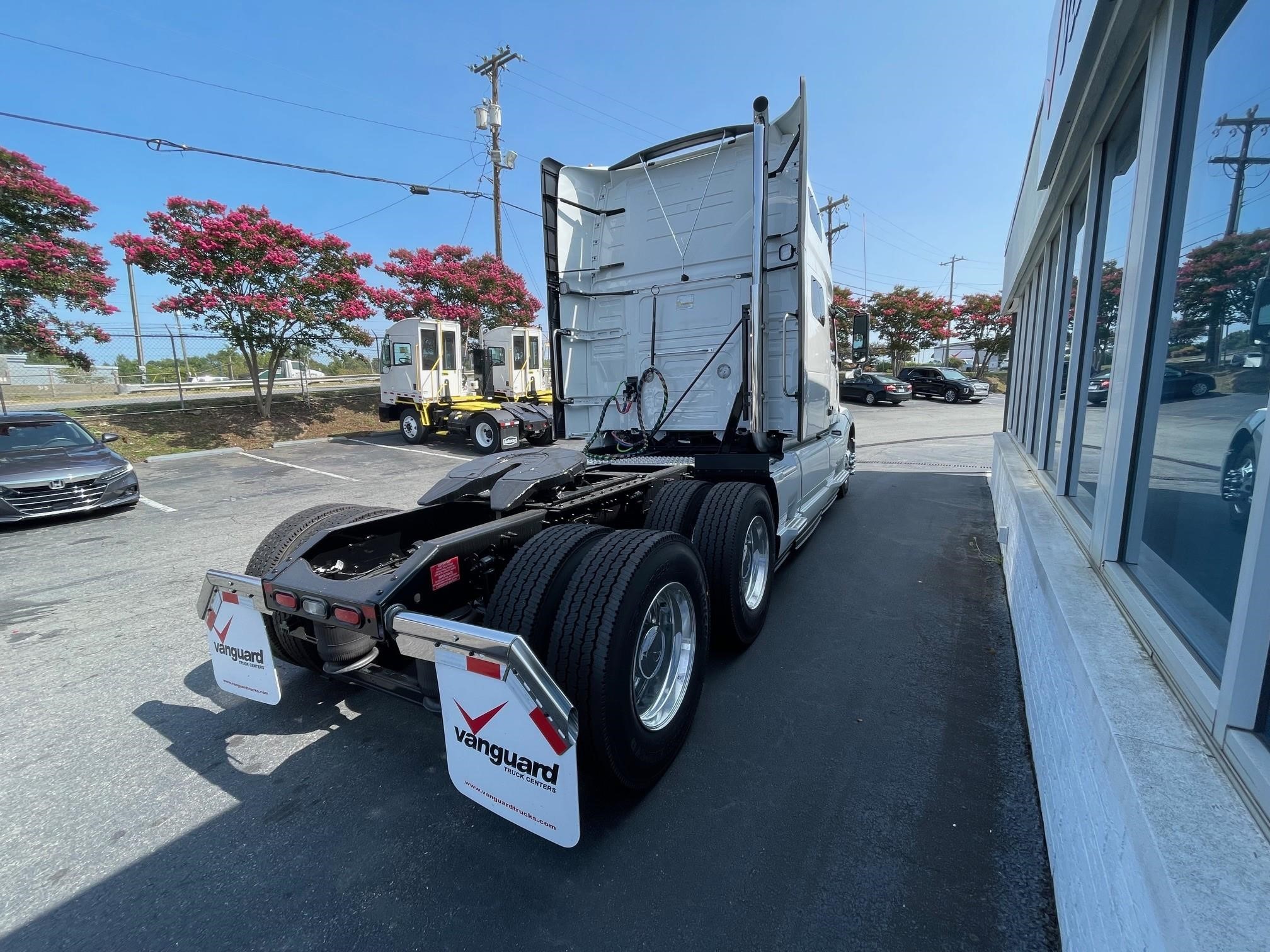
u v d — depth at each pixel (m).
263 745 2.78
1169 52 1.95
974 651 3.61
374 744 2.78
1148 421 2.17
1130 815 1.24
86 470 7.23
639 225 4.85
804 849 2.11
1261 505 1.20
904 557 5.47
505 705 1.83
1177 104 1.97
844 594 4.57
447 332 14.98
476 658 1.86
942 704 3.03
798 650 3.66
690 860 2.07
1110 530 2.30
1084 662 1.72
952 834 2.16
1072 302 4.05
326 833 2.23
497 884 1.99
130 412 14.89
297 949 1.76
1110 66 2.48
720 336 4.55
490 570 2.66
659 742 2.38
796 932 1.78
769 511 3.97
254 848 2.16
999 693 3.14
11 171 12.12
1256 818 1.13
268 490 8.99
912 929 1.78
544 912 1.87
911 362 45.34
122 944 1.78
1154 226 2.07
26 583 5.06
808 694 3.15
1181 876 1.04
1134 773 1.28
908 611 4.24
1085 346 3.30
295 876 2.04
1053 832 1.93
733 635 3.52
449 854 2.12
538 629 2.20
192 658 3.67
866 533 6.25
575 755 1.78
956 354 52.62
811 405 4.69
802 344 4.07
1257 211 1.51
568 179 4.88
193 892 1.97
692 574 2.64
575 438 5.11
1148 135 2.10
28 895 1.96
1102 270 3.18
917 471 10.14
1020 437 6.83
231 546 6.13
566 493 3.34
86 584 5.02
